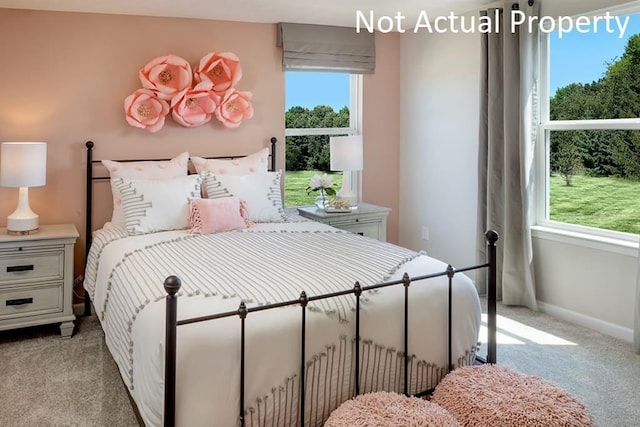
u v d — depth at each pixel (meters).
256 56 4.15
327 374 1.92
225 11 3.73
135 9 3.58
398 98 4.85
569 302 3.47
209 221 3.26
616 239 3.22
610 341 3.12
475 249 4.14
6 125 3.45
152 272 2.35
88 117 3.65
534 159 3.63
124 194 3.33
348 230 4.11
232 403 1.70
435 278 2.29
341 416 1.77
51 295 3.22
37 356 2.97
